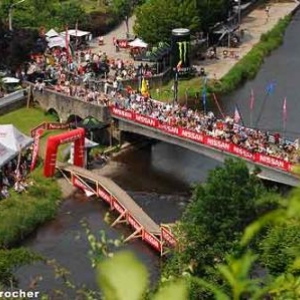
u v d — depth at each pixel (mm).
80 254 82188
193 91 145750
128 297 5996
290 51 181125
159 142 122188
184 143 108375
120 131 119750
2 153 102438
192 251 58438
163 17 160750
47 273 72375
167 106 117125
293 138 122875
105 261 6367
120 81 137875
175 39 152625
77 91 126688
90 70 145250
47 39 164250
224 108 141125
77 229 90062
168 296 6129
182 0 164000
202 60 167625
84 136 108875
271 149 96875
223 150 101500
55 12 187125
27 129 123812
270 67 168625
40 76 138000
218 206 59969
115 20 195250
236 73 158000
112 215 94438
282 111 137625
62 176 105375
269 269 37062
